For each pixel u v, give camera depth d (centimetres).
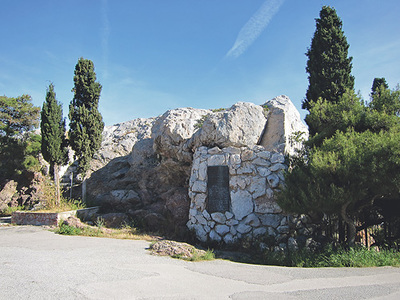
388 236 1295
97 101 2153
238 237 1303
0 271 754
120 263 872
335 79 1678
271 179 1338
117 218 1684
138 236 1408
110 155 2314
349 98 1281
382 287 683
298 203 1055
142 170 2005
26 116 2350
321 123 1306
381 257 945
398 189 956
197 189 1442
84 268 799
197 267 880
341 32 1742
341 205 1030
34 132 2445
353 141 1047
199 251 1080
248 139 1501
